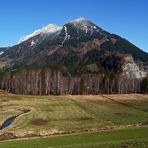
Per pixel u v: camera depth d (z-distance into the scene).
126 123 101.06
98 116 119.06
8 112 125.06
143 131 72.12
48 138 73.38
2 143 69.50
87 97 184.00
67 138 70.12
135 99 182.12
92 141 62.56
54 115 119.88
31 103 151.62
